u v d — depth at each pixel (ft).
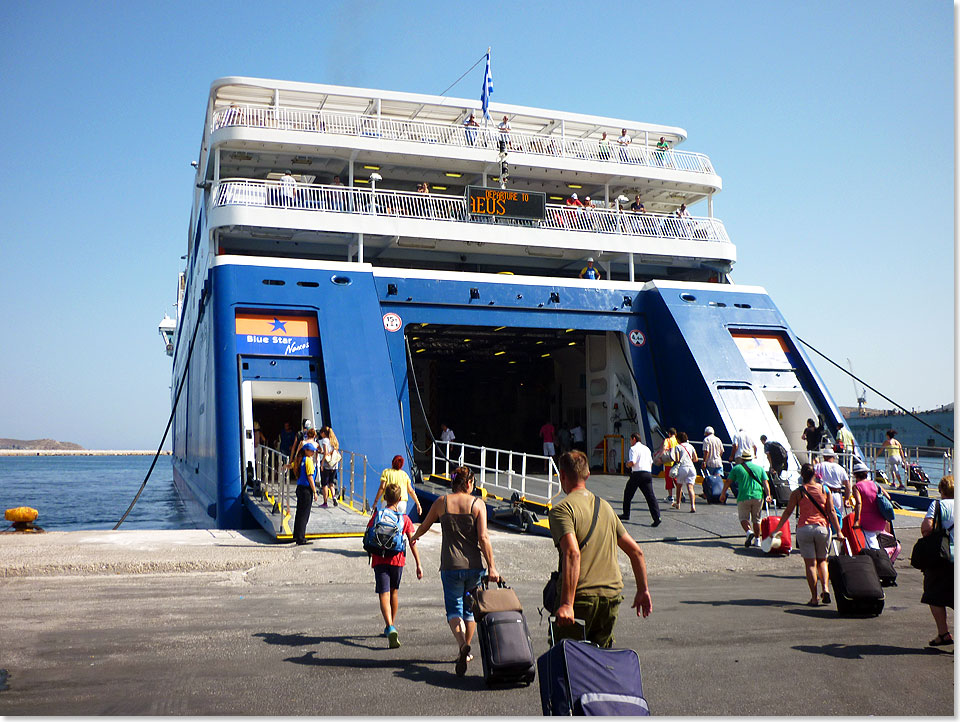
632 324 78.48
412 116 84.58
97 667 22.30
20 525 48.93
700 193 89.86
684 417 74.84
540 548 45.19
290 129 73.15
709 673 22.66
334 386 63.00
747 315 79.46
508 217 75.66
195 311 91.86
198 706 19.34
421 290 71.31
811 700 20.33
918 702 20.24
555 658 15.37
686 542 49.19
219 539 46.78
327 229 70.13
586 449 89.86
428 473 98.94
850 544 39.45
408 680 21.80
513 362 108.88
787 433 77.61
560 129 89.61
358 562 39.73
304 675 22.02
